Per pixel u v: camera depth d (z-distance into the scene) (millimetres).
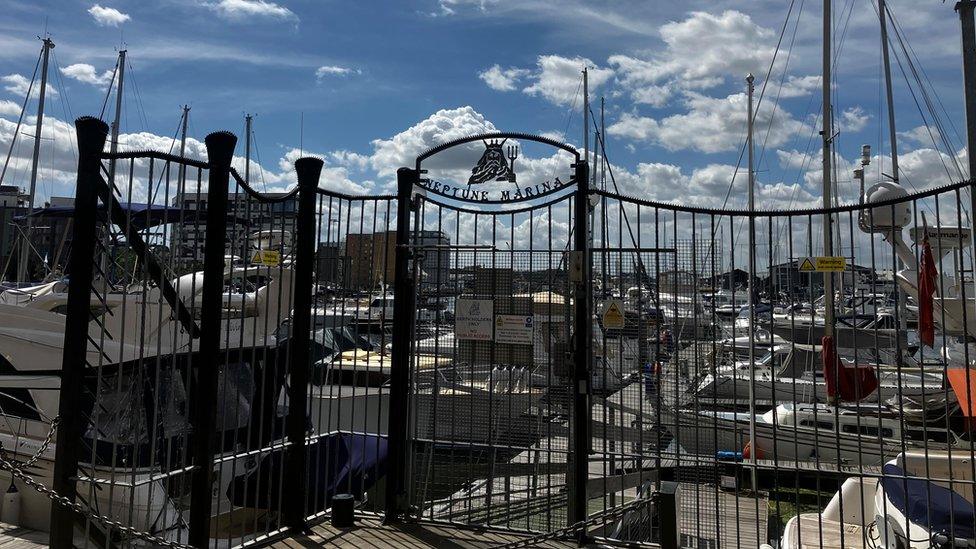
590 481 6172
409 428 5250
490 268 5047
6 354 6797
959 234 4133
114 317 7891
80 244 3881
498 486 6133
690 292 5910
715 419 4758
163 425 5469
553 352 4938
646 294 5344
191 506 4148
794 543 5746
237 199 4438
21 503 6090
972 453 4062
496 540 4789
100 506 5379
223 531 5844
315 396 9336
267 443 6355
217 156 4223
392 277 5703
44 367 6684
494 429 5266
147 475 5371
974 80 5883
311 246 5094
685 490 6270
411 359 5289
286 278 9688
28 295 9227
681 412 6254
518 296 4973
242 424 6344
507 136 5008
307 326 5059
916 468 5863
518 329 4961
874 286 4375
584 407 4645
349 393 9656
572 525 4387
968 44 5953
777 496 4859
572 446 4754
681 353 5887
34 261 16375
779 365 15625
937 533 4418
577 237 4699
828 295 10211
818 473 4758
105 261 3967
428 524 5102
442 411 5633
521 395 5148
